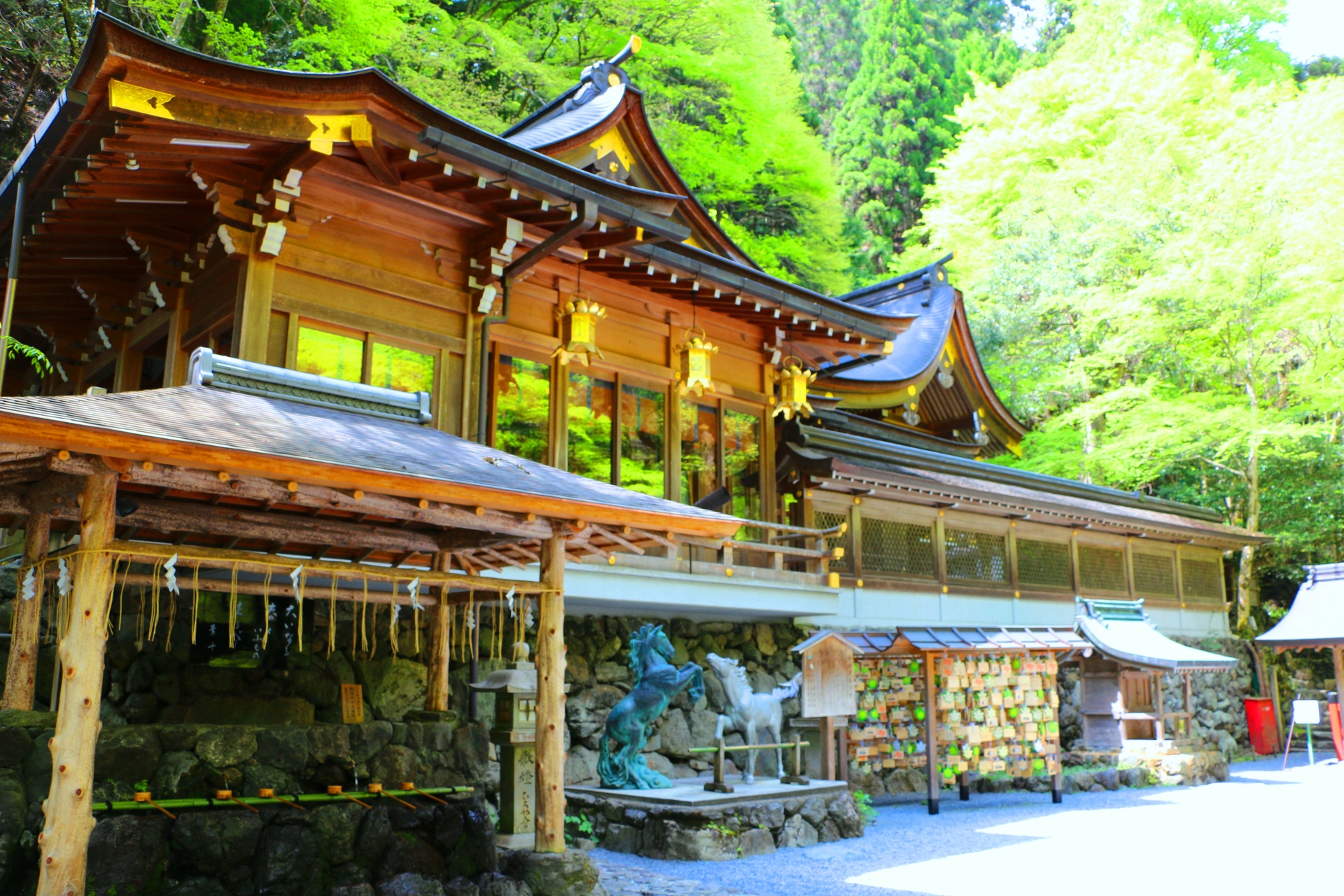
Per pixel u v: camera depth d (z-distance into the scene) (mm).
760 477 13008
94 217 8633
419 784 6895
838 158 36375
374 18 17312
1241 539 21031
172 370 9055
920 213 35188
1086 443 23250
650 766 10727
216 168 7859
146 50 6637
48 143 7414
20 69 16203
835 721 10898
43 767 5250
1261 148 20844
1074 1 35625
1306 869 7977
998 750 11867
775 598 11914
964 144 30172
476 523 5926
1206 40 31281
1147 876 7723
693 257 11133
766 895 7023
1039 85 28578
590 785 10078
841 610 13586
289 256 8305
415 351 9148
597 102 13289
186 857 5359
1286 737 20906
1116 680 14750
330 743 6543
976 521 16156
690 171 24609
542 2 22844
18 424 4152
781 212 28609
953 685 11414
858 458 14641
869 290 21594
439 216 9188
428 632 9430
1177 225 21562
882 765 11453
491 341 10289
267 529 6957
